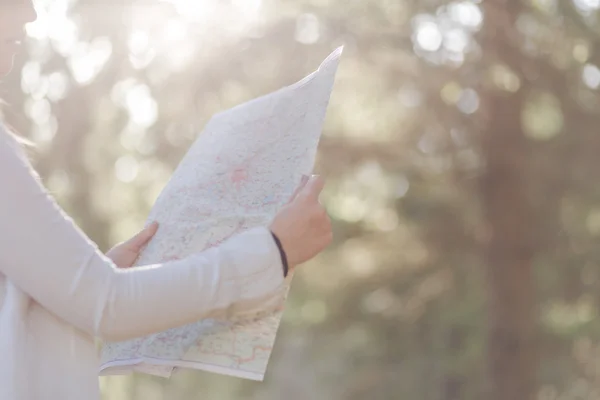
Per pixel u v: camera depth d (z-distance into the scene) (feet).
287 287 5.63
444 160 43.14
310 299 51.26
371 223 49.78
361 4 38.83
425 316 50.44
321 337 53.11
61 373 5.17
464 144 42.45
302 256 5.55
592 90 39.17
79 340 5.29
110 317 5.06
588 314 48.52
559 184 41.83
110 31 30.30
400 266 49.90
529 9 38.17
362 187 47.67
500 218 43.70
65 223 5.04
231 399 49.96
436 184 45.42
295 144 6.06
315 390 53.21
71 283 4.98
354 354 52.60
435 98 40.34
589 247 44.29
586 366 50.06
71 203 32.04
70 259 4.99
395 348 51.65
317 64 37.17
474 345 50.75
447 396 51.21
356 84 42.04
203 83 35.37
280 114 6.25
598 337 48.06
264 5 37.01
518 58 37.73
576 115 39.55
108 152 33.53
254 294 5.38
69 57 29.76
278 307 5.59
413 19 38.86
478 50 37.99
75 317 5.03
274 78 36.73
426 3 38.47
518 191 42.78
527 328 45.19
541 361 48.52
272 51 36.45
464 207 45.29
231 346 5.70
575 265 44.50
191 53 35.24
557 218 43.39
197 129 36.68
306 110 6.11
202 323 5.82
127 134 35.68
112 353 6.24
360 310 50.62
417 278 49.08
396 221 49.65
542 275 45.14
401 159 43.09
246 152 6.28
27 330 5.11
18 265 4.93
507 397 45.57
